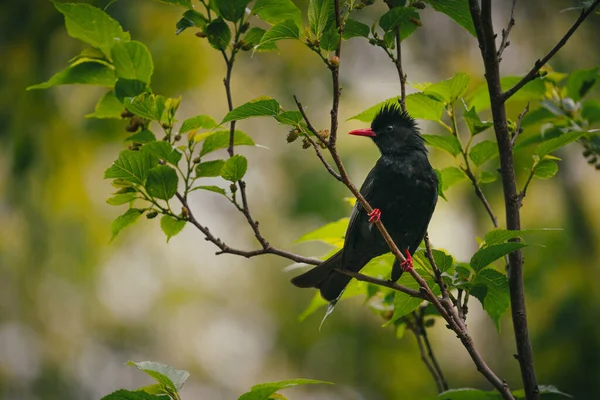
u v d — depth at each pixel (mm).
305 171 14016
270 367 15984
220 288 17016
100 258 15531
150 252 16938
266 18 6785
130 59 7059
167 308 17078
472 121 7023
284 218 14336
